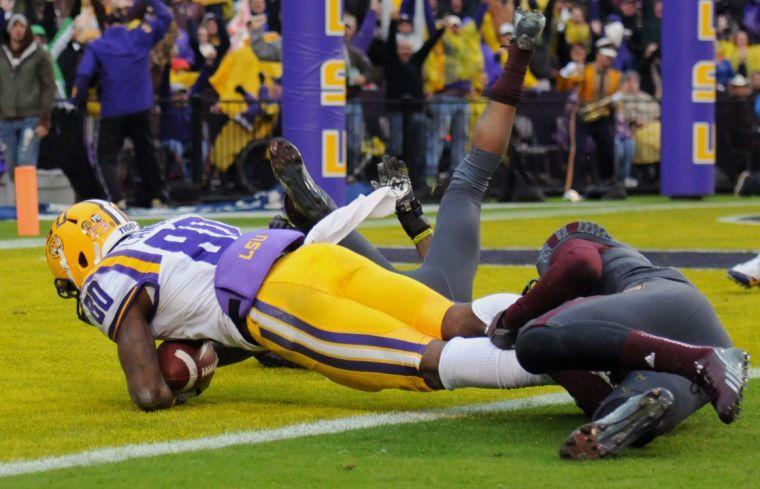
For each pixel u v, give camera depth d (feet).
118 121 111.75
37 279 69.41
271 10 123.03
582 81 136.56
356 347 34.50
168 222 38.45
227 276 36.52
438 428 34.50
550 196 138.41
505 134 40.78
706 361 29.53
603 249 34.88
